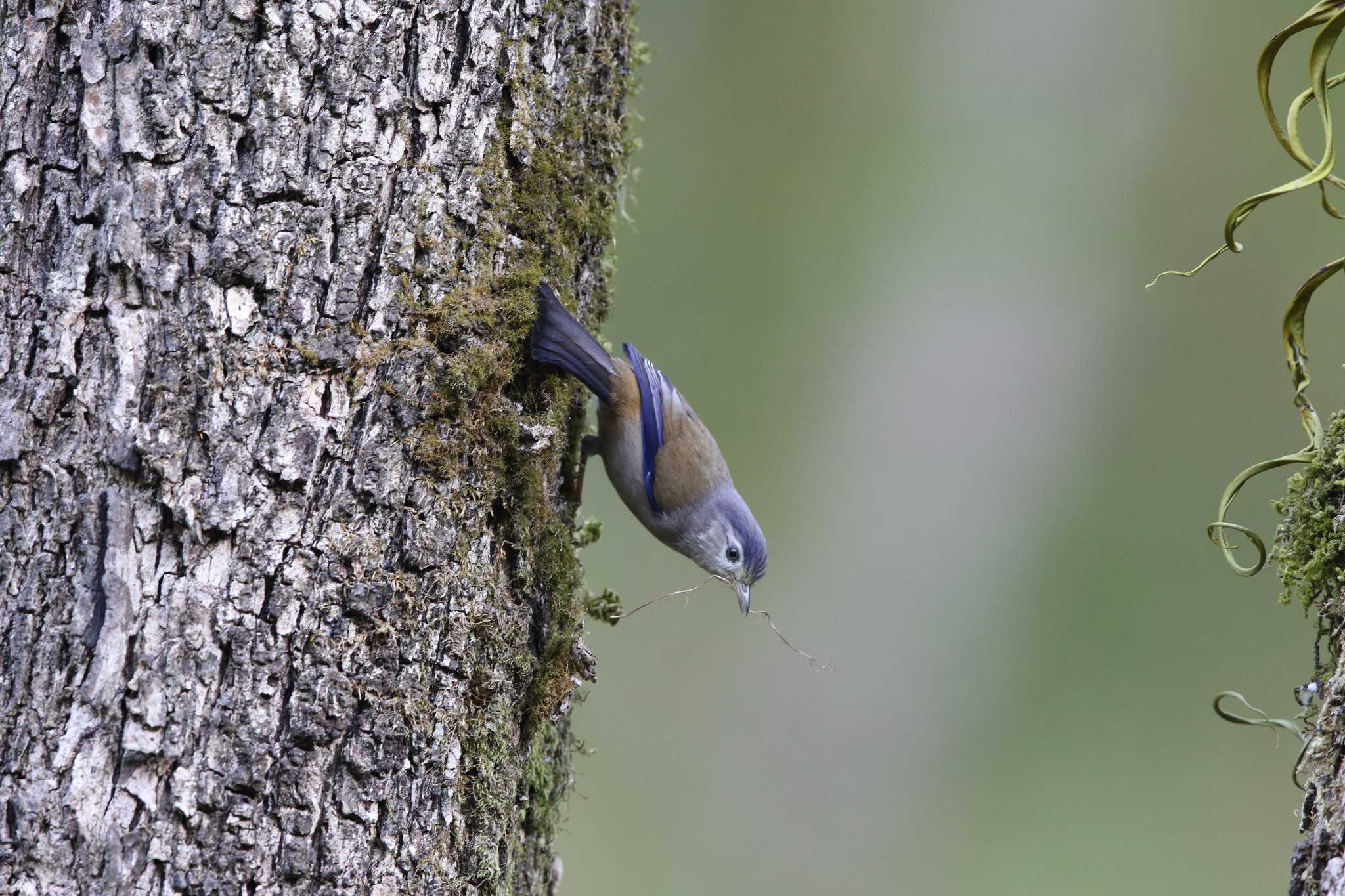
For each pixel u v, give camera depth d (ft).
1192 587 52.06
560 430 23.29
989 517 56.08
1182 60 56.90
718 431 57.11
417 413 18.99
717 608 52.70
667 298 58.39
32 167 17.42
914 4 60.13
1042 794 49.78
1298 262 53.67
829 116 60.13
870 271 58.44
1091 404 56.08
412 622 18.94
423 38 19.13
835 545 56.44
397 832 18.83
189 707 17.38
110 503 17.22
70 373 17.29
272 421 17.98
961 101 59.47
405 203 19.04
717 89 60.85
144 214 17.47
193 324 17.61
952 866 48.78
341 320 18.47
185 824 17.30
